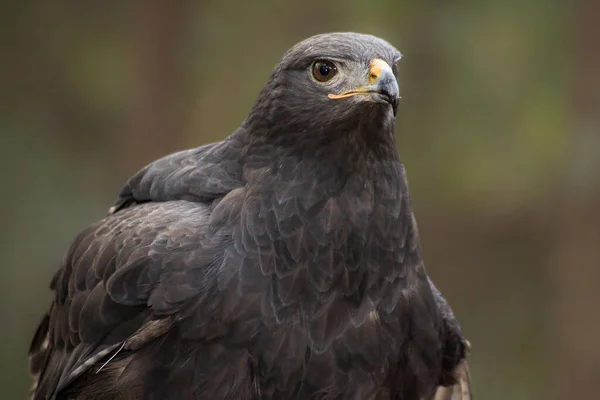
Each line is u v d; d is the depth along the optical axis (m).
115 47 16.64
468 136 16.67
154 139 15.56
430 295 7.39
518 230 17.56
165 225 7.17
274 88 7.25
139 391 7.02
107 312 7.16
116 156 16.23
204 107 15.85
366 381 7.14
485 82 16.41
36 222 16.06
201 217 7.19
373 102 6.98
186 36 15.80
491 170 16.62
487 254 17.97
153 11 15.62
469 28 16.17
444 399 7.98
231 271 6.93
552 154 16.30
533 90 16.25
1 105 16.70
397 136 16.88
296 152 7.12
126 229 7.31
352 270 7.09
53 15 16.67
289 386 6.98
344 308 7.08
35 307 15.76
